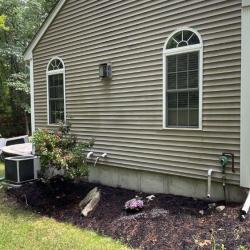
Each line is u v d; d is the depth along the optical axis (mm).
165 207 5965
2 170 11461
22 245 5121
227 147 5590
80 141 8539
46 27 9438
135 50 7055
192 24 6000
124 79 7340
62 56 9016
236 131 5461
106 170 7984
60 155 7133
